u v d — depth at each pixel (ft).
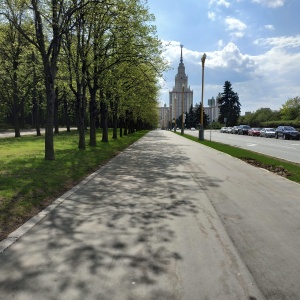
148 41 69.15
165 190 29.14
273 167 45.83
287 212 22.22
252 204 24.40
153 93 109.09
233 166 46.85
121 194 27.25
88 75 67.92
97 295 11.16
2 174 33.42
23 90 121.29
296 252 15.24
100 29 63.26
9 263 13.58
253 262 14.06
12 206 21.76
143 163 49.03
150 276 12.59
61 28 47.06
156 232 17.71
